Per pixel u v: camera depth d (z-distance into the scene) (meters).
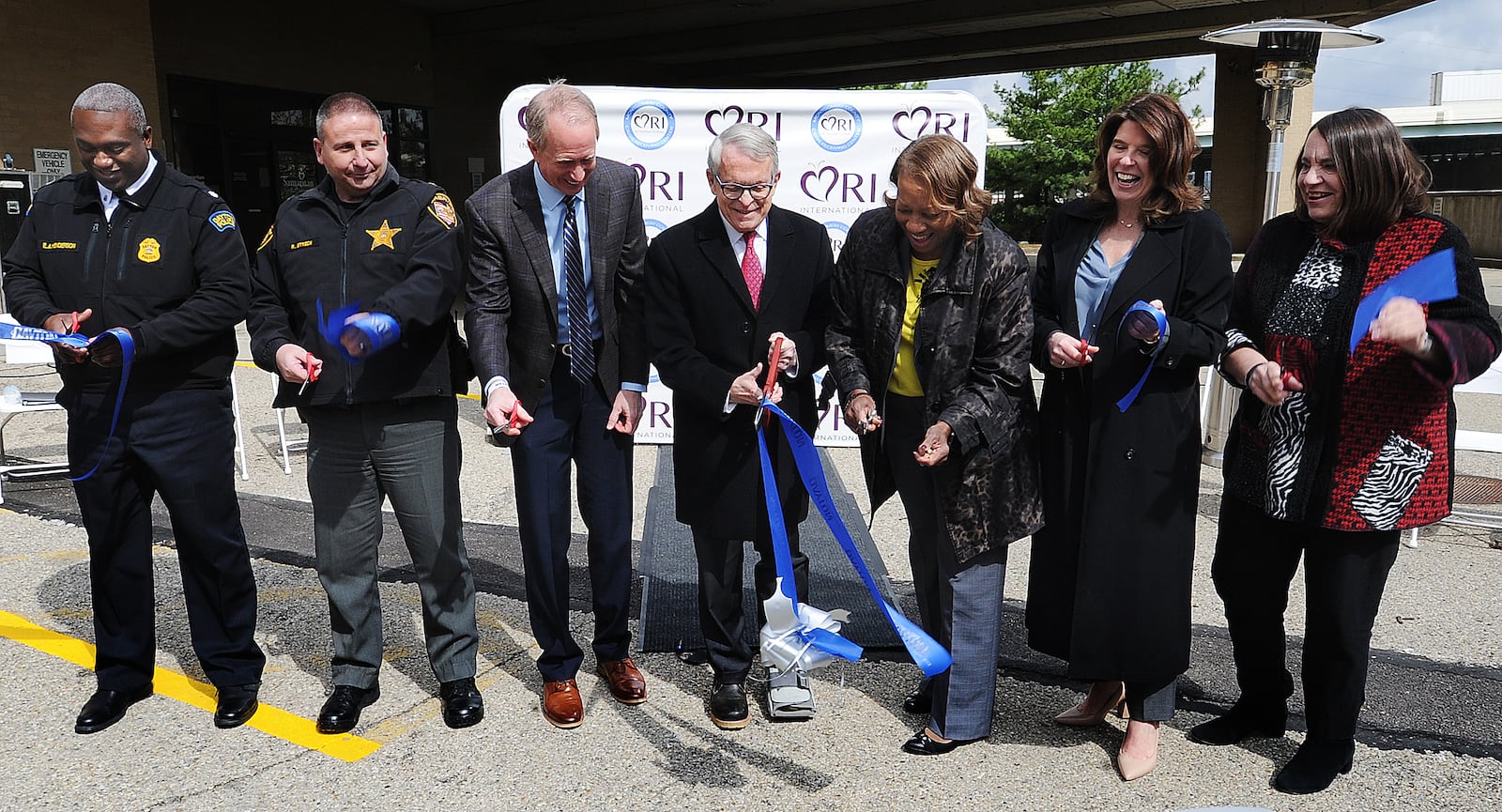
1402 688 3.03
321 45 15.18
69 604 3.67
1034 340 2.57
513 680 3.11
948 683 2.65
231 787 2.51
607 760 2.64
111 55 10.84
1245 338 2.48
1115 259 2.50
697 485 2.73
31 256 2.66
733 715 2.79
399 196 2.65
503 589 3.83
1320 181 2.30
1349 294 2.30
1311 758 2.52
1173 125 2.36
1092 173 2.56
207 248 2.64
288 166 15.00
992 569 2.61
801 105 5.49
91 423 2.66
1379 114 2.29
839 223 5.61
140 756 2.65
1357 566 2.37
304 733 2.77
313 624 3.51
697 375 2.63
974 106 5.48
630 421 2.86
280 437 6.01
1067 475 2.55
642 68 22.62
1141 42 20.56
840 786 2.53
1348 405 2.31
